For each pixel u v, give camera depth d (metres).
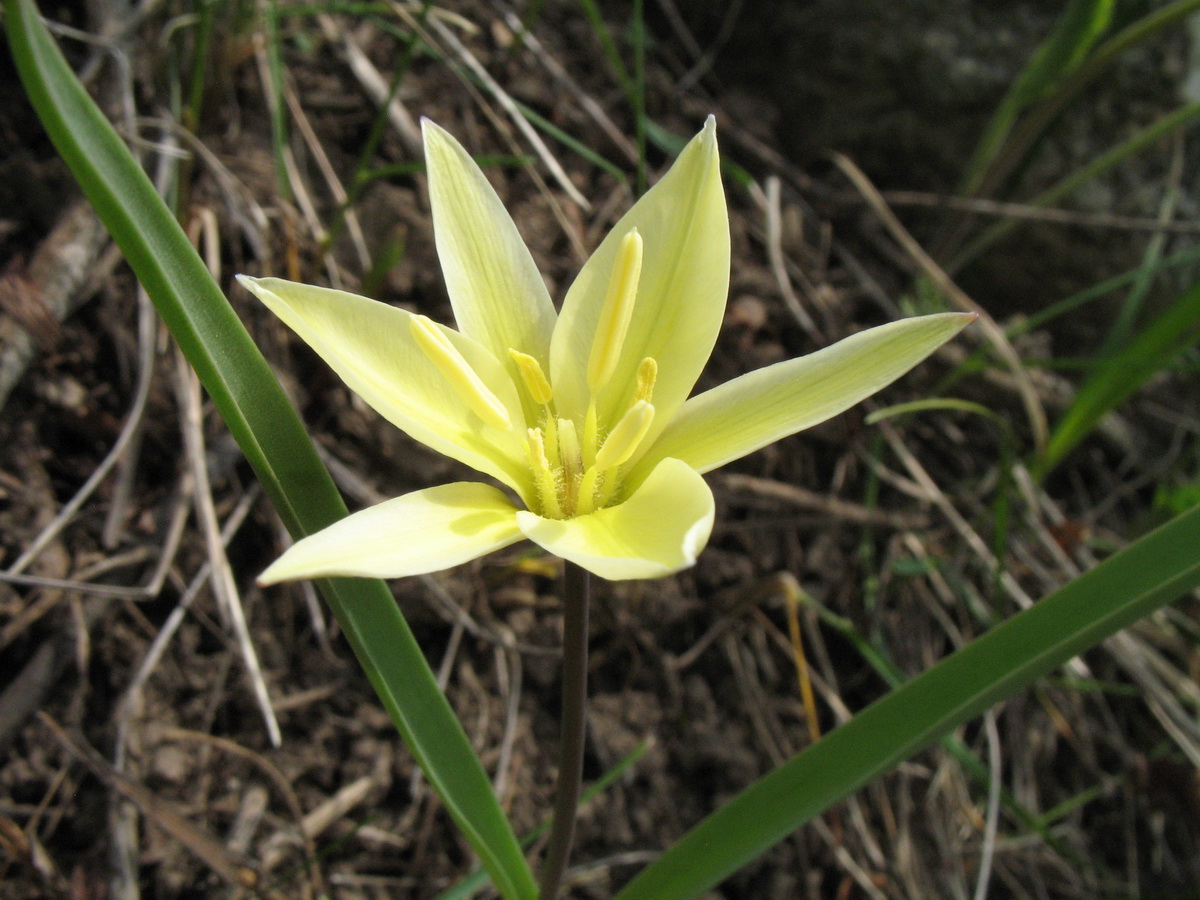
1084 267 0.18
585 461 0.08
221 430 0.13
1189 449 0.19
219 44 0.14
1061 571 0.17
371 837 0.12
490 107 0.16
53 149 0.13
